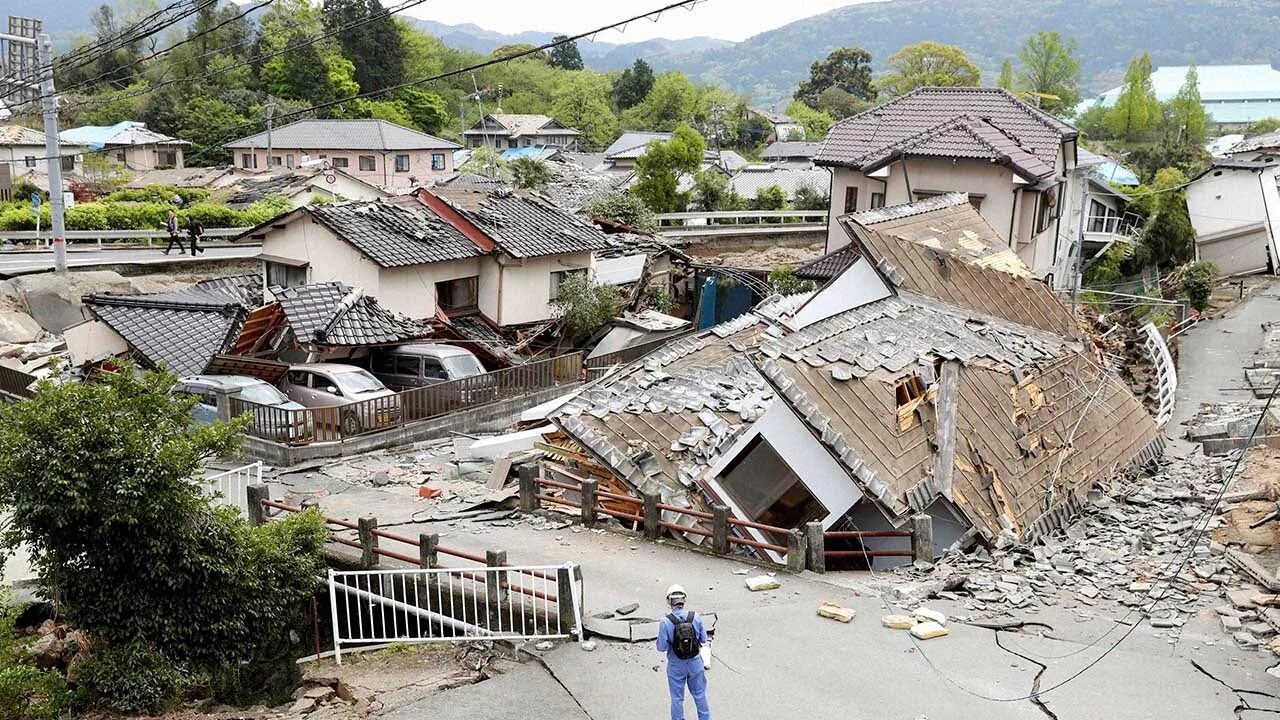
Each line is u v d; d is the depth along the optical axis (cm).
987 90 3781
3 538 1241
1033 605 1345
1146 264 3988
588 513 1714
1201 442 2217
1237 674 1132
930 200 2467
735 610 1335
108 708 1213
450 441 2359
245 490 1969
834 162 3669
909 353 1803
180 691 1252
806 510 1638
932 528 1631
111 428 1184
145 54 8450
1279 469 1867
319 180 5859
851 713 1062
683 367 2112
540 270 3291
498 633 1302
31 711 1174
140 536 1209
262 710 1201
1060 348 2098
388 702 1149
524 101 11962
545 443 1953
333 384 2436
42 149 6216
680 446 1753
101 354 2823
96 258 3566
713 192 5812
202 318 2753
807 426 1542
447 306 3153
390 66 9281
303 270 3020
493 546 1622
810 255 4822
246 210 5044
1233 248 4303
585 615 1329
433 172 7088
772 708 1073
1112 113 8019
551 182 5803
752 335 2266
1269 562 1435
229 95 7856
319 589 1492
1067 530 1677
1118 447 2000
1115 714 1048
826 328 1831
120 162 7012
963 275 2212
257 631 1330
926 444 1653
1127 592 1384
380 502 1900
